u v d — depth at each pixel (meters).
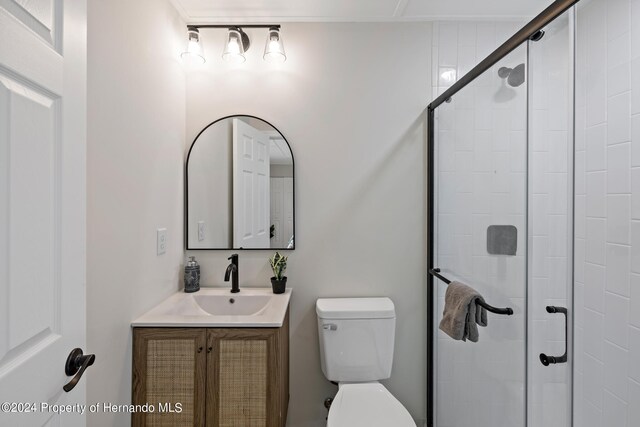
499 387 1.32
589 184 1.25
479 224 1.45
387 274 1.95
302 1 1.75
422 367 1.95
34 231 0.70
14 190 0.64
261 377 1.39
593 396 1.25
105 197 1.18
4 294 0.62
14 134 0.64
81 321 0.86
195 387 1.38
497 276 1.33
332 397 1.93
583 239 1.28
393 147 1.94
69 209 0.81
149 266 1.51
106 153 1.18
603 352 1.27
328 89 1.94
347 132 1.94
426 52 1.93
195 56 1.82
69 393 0.81
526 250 1.19
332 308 1.78
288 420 1.92
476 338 1.42
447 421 1.75
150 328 1.37
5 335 0.62
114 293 1.24
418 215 1.95
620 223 1.28
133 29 1.36
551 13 1.05
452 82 1.93
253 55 1.93
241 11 1.82
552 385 1.20
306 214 1.94
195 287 1.83
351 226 1.94
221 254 1.93
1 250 0.61
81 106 0.86
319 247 1.94
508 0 1.75
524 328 1.20
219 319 1.42
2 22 0.61
